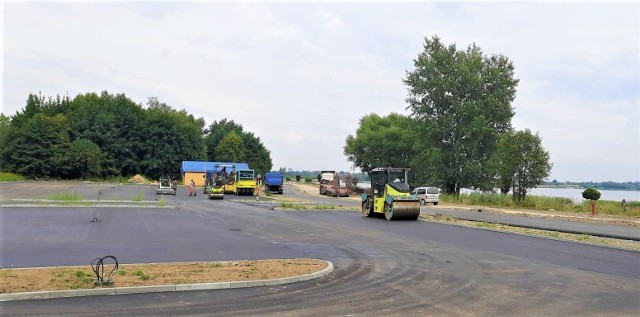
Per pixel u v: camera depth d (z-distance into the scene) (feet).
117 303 27.76
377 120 307.17
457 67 201.67
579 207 131.75
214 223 75.72
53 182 246.68
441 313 27.20
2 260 39.65
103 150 320.91
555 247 56.18
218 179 166.91
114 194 153.38
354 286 33.65
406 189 89.92
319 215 98.58
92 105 342.03
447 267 41.86
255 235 61.93
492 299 30.68
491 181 191.42
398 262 43.91
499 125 201.67
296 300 29.50
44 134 289.74
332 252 49.11
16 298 27.99
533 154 144.97
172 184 181.88
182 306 27.48
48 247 47.03
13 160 286.66
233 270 36.78
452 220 90.63
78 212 85.20
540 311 28.02
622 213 118.62
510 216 107.24
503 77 201.57
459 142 200.44
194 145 357.20
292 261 41.57
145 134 336.70
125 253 44.75
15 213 80.59
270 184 224.74
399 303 29.25
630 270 41.88
